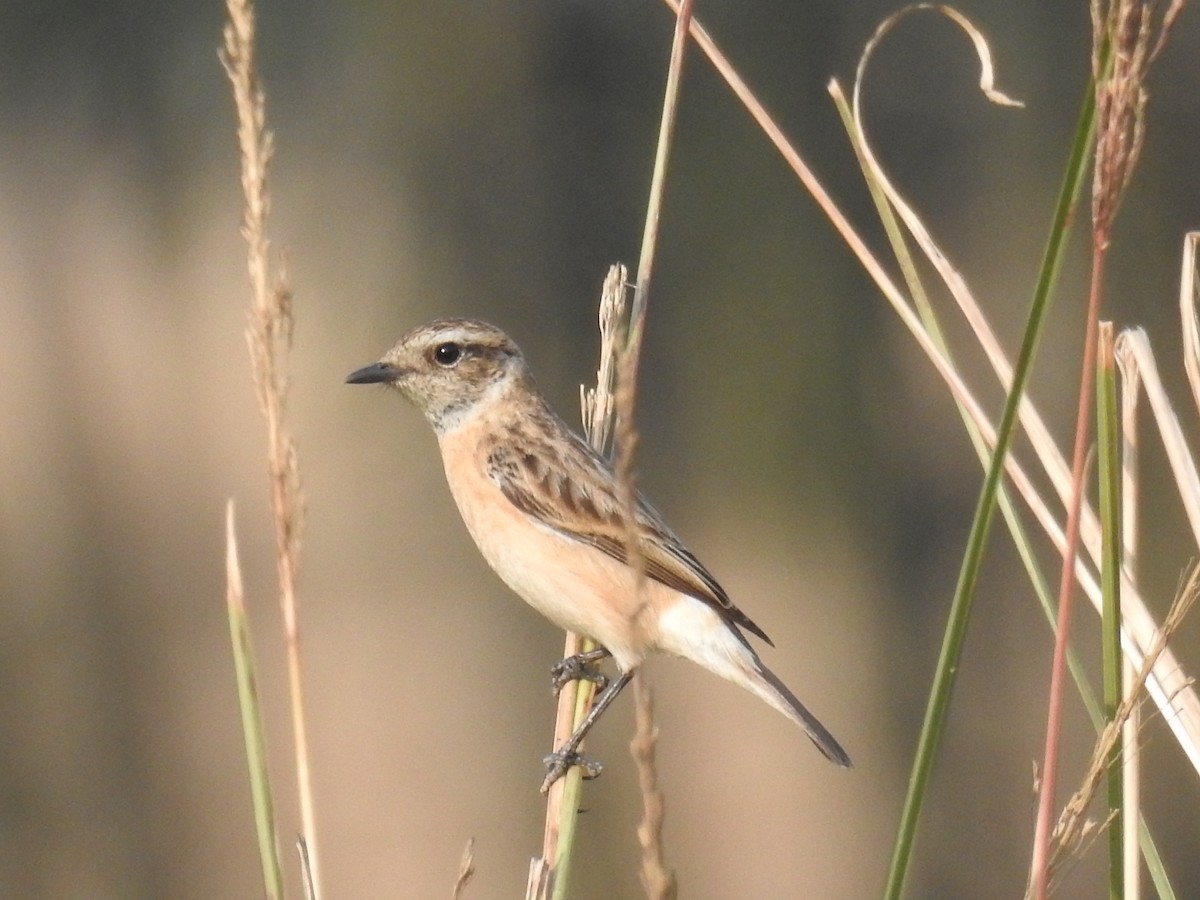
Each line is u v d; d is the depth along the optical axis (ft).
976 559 15.39
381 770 47.52
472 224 48.42
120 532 48.11
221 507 48.19
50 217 48.14
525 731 48.19
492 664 48.14
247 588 47.83
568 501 25.82
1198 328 18.21
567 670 25.84
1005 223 49.73
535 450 26.45
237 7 14.87
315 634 47.55
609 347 24.22
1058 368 49.49
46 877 47.47
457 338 27.09
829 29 48.96
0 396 47.96
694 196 48.78
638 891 48.19
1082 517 18.04
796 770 49.01
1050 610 17.67
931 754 15.44
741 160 48.83
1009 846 49.96
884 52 49.26
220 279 48.03
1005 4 49.19
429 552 47.93
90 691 47.96
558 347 48.73
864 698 49.96
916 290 18.71
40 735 47.67
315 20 47.65
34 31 47.65
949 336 49.26
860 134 19.04
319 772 47.37
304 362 47.52
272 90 47.52
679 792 48.80
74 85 48.03
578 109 48.44
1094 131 14.85
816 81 49.06
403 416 47.80
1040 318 15.08
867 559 49.78
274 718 47.52
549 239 48.62
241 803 47.75
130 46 47.93
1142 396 47.01
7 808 47.39
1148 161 49.57
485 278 48.39
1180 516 46.98
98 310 48.29
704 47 20.13
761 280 49.06
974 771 50.03
